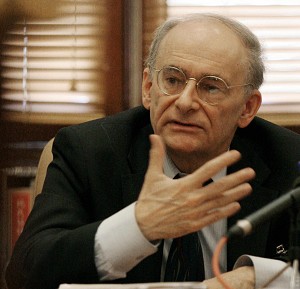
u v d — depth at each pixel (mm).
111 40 7902
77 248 4008
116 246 3891
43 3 7852
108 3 7871
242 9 8094
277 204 3146
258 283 3793
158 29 4730
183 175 4801
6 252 7738
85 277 4008
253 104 4973
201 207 3691
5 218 7797
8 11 7805
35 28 7879
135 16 7852
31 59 7906
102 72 7918
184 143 4480
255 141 5238
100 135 5020
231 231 3064
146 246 3816
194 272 4508
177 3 7918
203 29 4547
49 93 7930
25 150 7910
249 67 4703
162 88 4496
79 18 7906
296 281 3512
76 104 7938
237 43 4602
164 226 3740
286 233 4816
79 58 7918
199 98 4469
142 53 7867
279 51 8180
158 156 3801
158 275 4539
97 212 4777
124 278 4453
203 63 4441
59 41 7902
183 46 4473
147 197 3795
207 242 4746
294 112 8133
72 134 5012
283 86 8148
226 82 4508
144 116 5238
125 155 4941
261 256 4695
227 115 4586
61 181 4805
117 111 7926
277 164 5066
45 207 4594
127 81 7922
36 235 4383
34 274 4129
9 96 7887
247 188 3709
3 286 7613
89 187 4816
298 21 8148
